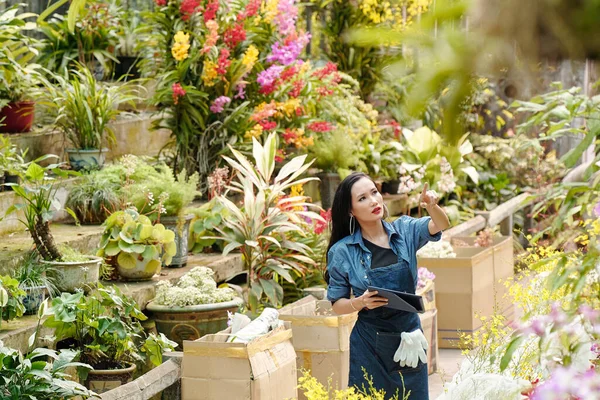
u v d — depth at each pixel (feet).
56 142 23.94
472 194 33.68
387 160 30.86
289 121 26.55
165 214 20.76
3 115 22.80
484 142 32.86
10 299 15.10
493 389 9.40
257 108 24.64
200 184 24.21
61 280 16.88
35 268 16.70
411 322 12.80
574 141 31.17
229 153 24.77
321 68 27.86
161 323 17.94
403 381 12.70
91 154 23.17
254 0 24.71
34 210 17.10
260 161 19.80
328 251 13.30
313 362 15.43
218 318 18.10
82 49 27.14
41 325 15.55
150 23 25.53
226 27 25.17
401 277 12.80
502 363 5.78
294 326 15.53
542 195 5.58
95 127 23.43
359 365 12.85
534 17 2.04
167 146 26.11
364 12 31.09
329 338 15.33
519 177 33.45
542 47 2.05
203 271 18.84
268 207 19.52
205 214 22.26
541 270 12.13
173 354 14.51
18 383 12.03
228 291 18.65
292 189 22.25
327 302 17.08
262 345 13.60
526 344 10.47
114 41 28.14
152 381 13.41
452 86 2.25
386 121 33.17
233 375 13.24
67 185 22.11
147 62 26.30
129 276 19.22
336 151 28.04
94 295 16.29
